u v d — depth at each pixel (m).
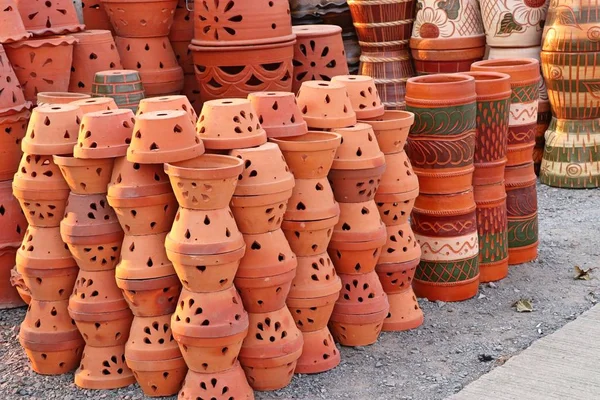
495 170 5.74
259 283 4.31
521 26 7.84
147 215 4.23
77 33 5.68
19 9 5.52
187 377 4.31
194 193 4.02
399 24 8.11
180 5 6.05
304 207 4.49
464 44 7.93
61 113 4.37
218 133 4.26
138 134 4.09
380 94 8.30
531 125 6.04
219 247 4.04
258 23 5.43
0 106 5.18
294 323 4.52
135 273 4.23
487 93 5.57
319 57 5.92
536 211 6.21
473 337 5.10
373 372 4.69
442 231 5.50
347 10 8.35
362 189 4.73
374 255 4.84
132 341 4.37
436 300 5.60
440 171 5.39
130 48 5.78
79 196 4.39
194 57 5.64
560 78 7.68
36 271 4.52
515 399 4.32
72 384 4.60
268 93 4.61
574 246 6.52
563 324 5.24
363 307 4.85
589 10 7.41
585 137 7.90
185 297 4.19
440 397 4.43
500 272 5.89
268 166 4.22
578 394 4.36
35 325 4.61
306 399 4.42
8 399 4.46
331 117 4.68
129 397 4.45
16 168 5.39
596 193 7.83
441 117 5.29
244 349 4.42
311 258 4.60
